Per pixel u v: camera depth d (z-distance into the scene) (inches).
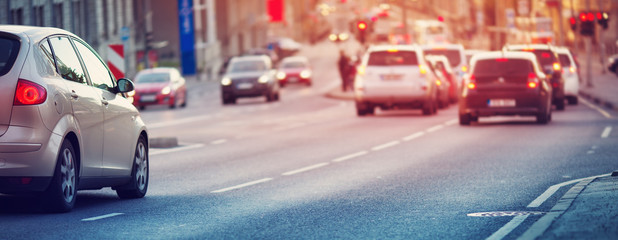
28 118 436.8
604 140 906.7
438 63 1611.7
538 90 1138.0
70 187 462.6
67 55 479.2
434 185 582.6
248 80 1962.4
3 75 438.9
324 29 6353.3
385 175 650.8
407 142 941.8
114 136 505.7
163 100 1835.6
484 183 587.2
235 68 2009.1
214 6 4315.9
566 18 3833.7
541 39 3437.5
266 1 5428.2
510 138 956.6
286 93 2481.5
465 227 409.4
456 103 1774.1
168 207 494.3
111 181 503.8
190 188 592.7
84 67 493.7
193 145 966.4
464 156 781.9
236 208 488.7
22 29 458.3
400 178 628.7
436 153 815.7
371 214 458.9
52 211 460.1
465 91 1152.8
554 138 944.3
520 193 530.9
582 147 839.1
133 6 3164.4
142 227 421.7
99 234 400.2
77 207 492.4
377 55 1390.3
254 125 1279.5
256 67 2014.0
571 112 1398.9
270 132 1133.7
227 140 1024.9
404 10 2377.0
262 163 762.2
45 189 444.1
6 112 436.1
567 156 760.3
